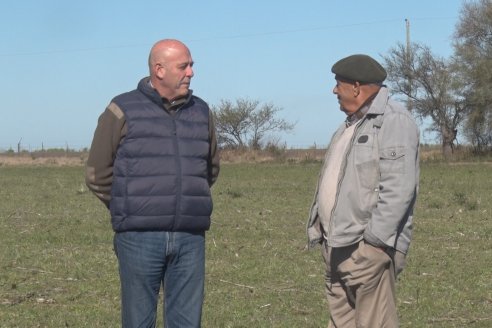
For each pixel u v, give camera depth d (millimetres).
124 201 5340
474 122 54969
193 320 5547
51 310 8531
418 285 9875
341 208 5527
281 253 12609
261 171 41312
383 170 5398
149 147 5332
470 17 55312
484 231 15062
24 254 12391
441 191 25125
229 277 10508
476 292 9477
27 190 27297
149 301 5492
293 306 8766
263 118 63844
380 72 5621
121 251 5441
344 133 5801
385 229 5344
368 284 5551
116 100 5430
